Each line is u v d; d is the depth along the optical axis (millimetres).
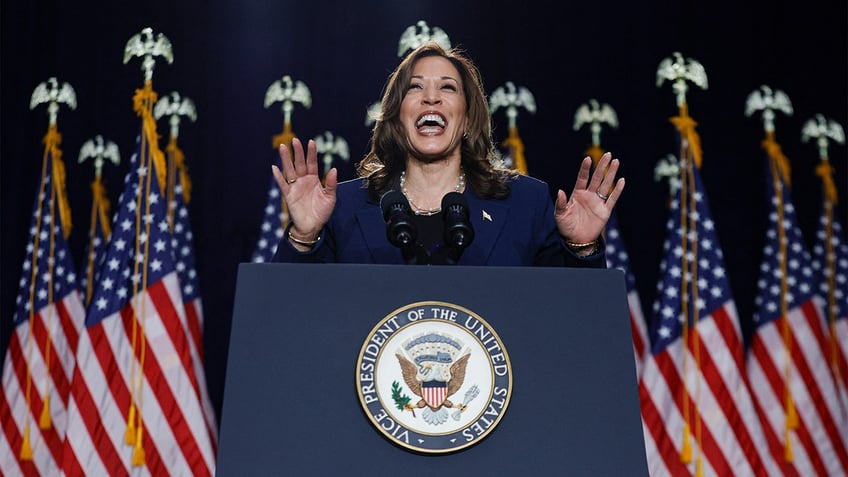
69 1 23641
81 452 19406
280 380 5734
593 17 24531
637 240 23469
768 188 23922
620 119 24078
